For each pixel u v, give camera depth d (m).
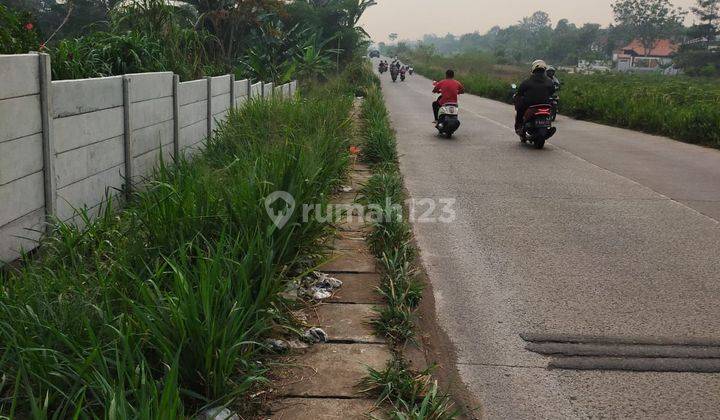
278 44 20.83
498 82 32.19
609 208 7.27
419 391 3.13
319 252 4.84
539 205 7.39
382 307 4.10
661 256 5.54
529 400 3.23
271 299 3.74
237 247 3.79
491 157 10.98
